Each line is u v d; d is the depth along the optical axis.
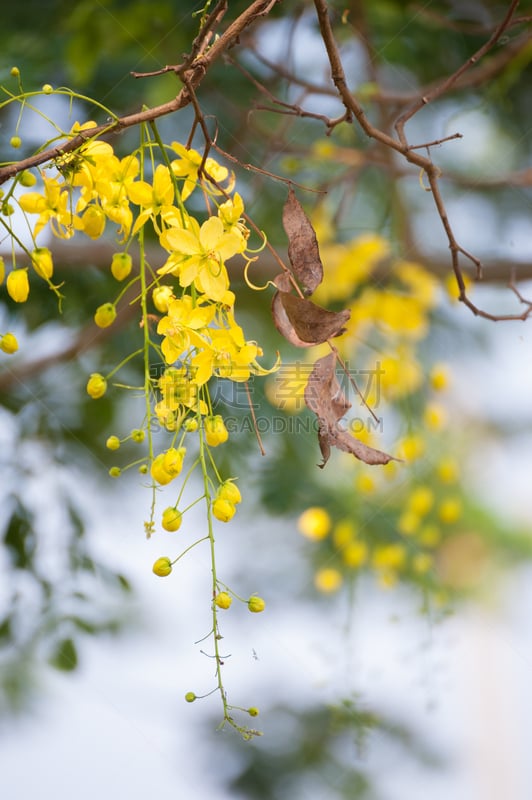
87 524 2.83
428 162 2.37
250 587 3.29
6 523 2.79
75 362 2.95
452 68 3.17
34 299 2.85
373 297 2.96
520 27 2.89
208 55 2.25
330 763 3.13
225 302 2.24
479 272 2.39
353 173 2.98
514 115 3.32
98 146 2.25
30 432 2.88
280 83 3.03
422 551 3.06
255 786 3.10
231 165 2.99
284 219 2.28
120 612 3.01
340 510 3.06
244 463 2.87
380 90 2.97
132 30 2.84
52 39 2.86
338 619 2.88
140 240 2.25
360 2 2.88
